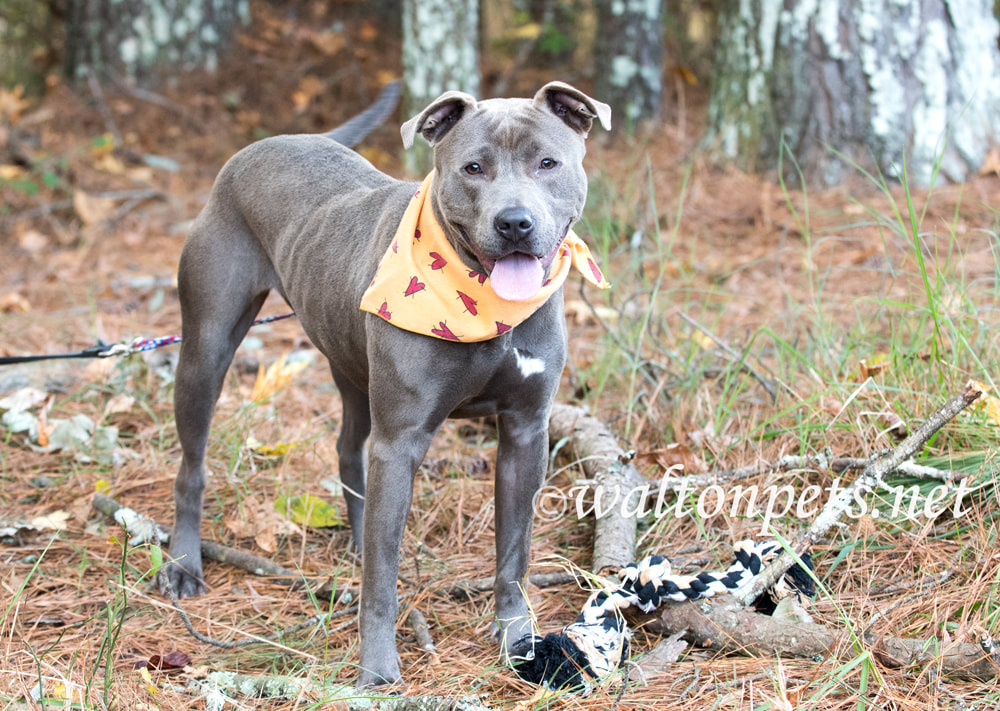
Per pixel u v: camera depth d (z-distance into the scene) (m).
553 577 3.21
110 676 2.59
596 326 5.22
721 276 5.11
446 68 7.45
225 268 3.46
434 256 2.74
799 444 3.64
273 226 3.40
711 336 4.19
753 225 6.24
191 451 3.42
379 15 10.25
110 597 3.24
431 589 3.25
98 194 7.32
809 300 5.12
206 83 8.84
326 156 3.51
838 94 6.52
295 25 9.75
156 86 8.77
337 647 2.99
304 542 3.48
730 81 6.96
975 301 4.51
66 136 8.11
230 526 3.65
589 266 3.02
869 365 3.74
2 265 6.34
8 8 9.91
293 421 4.43
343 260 3.11
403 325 2.69
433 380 2.74
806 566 2.84
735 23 6.89
